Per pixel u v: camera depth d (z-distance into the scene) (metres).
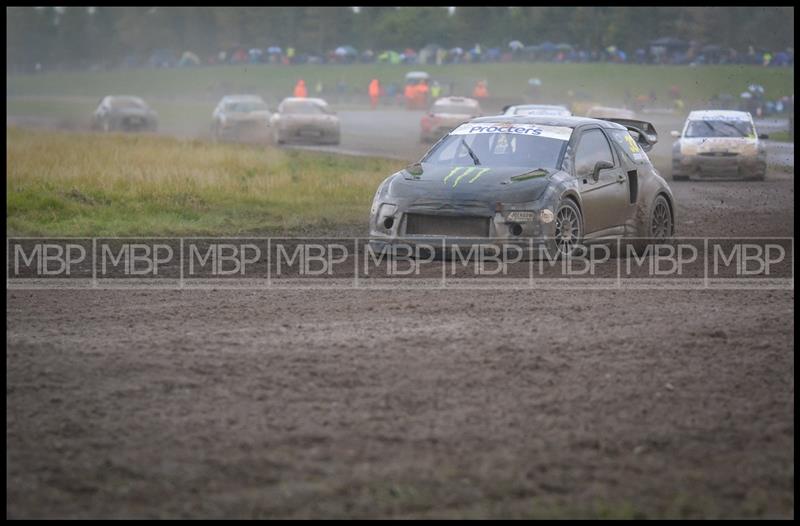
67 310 32.59
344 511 16.19
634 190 44.97
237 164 84.50
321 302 33.41
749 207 68.75
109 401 21.89
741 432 19.98
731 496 16.97
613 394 22.28
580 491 17.00
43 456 18.66
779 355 25.77
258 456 18.53
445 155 42.84
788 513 16.31
